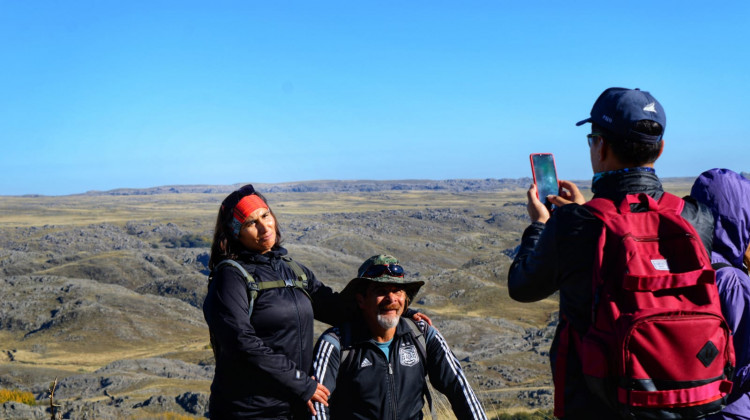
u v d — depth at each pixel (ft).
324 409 10.48
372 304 11.09
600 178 8.78
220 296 10.41
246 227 10.78
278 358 10.27
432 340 11.62
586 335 7.79
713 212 9.90
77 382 287.48
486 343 370.32
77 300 530.27
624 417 7.38
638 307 7.32
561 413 8.34
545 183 9.88
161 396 195.42
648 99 8.47
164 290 627.46
